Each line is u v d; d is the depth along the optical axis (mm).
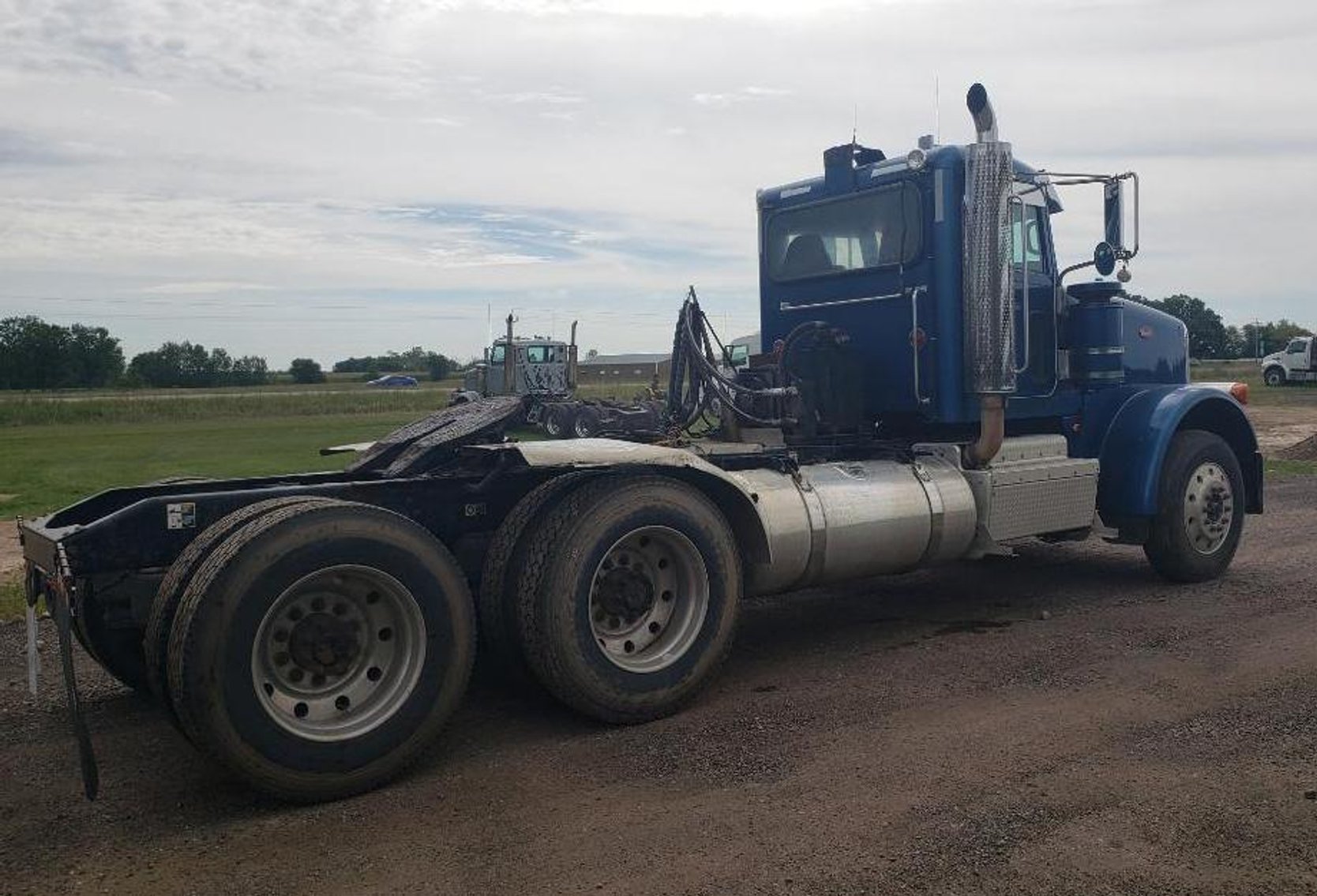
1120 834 3744
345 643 4406
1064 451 7473
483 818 4047
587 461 5105
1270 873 3455
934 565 6781
